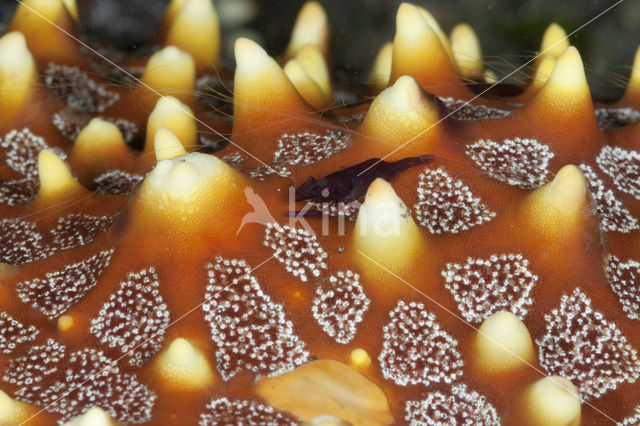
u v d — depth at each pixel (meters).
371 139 0.26
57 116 0.28
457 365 0.24
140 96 0.28
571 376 0.24
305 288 0.25
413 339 0.24
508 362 0.24
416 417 0.24
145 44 0.31
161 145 0.26
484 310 0.24
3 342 0.25
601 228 0.25
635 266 0.25
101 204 0.26
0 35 0.31
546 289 0.25
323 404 0.24
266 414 0.24
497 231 0.25
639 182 0.26
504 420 0.24
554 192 0.25
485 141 0.26
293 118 0.26
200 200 0.25
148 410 0.24
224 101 0.29
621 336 0.24
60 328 0.25
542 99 0.26
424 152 0.25
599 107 0.28
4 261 0.26
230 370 0.24
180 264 0.25
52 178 0.26
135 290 0.25
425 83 0.28
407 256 0.24
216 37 0.30
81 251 0.25
